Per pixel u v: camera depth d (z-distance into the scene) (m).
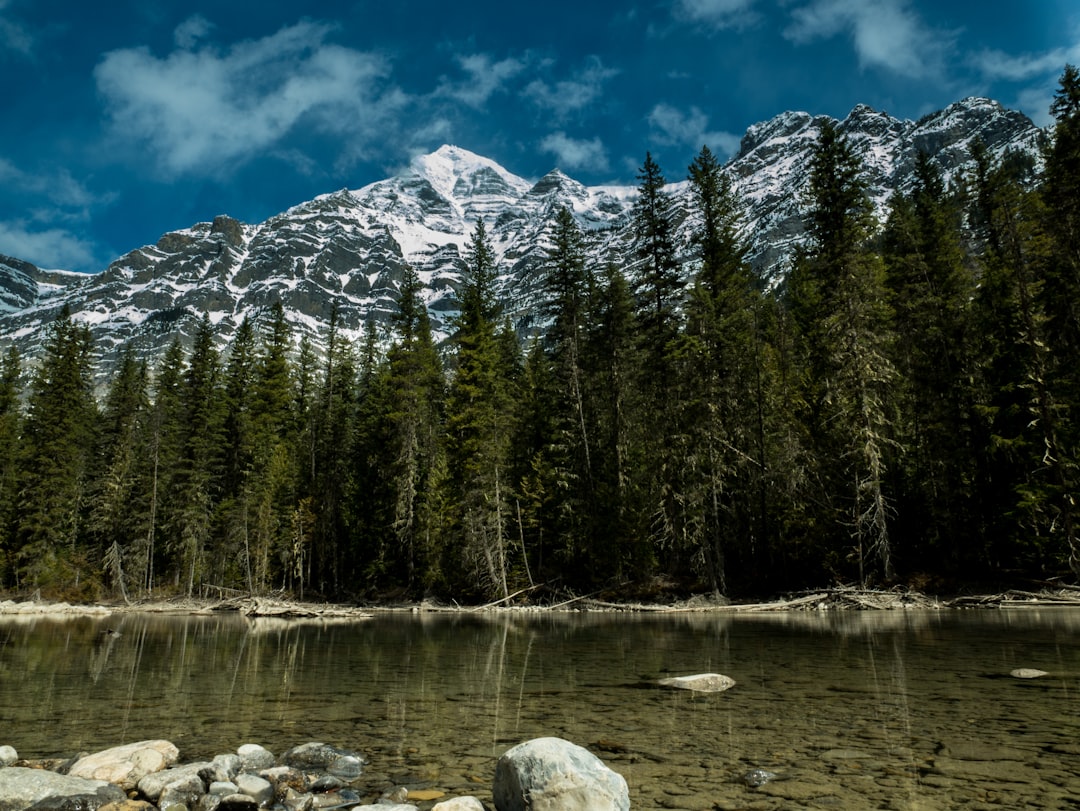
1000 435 26.36
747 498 32.47
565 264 37.62
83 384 55.41
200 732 8.24
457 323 40.66
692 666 12.52
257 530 46.59
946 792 5.25
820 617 22.69
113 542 48.56
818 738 7.07
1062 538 24.19
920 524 29.00
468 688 10.99
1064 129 26.27
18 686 11.71
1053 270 26.19
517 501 36.69
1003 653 12.61
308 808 5.66
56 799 5.50
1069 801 4.99
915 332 30.31
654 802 5.27
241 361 58.97
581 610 31.48
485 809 5.49
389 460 44.50
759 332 35.81
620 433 34.97
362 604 40.06
